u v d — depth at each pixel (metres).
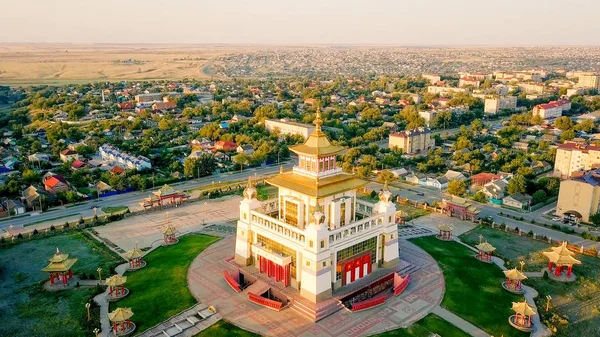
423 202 147.38
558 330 78.81
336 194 88.12
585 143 190.50
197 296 87.00
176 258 104.19
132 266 100.50
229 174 183.62
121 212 136.88
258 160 193.62
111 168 183.00
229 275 92.38
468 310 83.12
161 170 186.75
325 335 74.75
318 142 88.56
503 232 123.25
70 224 127.00
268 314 80.81
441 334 75.88
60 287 92.06
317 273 81.12
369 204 101.12
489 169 186.88
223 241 114.06
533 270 100.88
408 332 76.00
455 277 95.06
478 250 110.00
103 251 109.56
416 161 198.12
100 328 78.06
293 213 90.62
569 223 130.62
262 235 93.31
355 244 88.56
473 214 131.25
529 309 77.88
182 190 161.75
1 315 82.44
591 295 90.81
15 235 120.25
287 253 88.31
